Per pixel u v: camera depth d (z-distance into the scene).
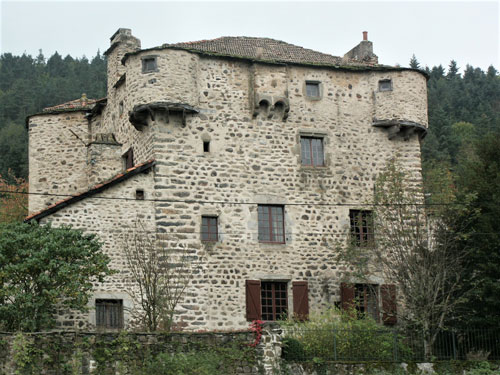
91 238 22.02
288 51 29.70
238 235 25.80
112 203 24.61
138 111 25.70
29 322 20.19
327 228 26.97
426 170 27.00
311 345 20.58
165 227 25.03
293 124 27.42
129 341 18.22
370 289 25.75
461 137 63.28
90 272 21.27
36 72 95.81
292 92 27.69
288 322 21.80
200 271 25.08
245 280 25.50
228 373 18.69
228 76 27.00
